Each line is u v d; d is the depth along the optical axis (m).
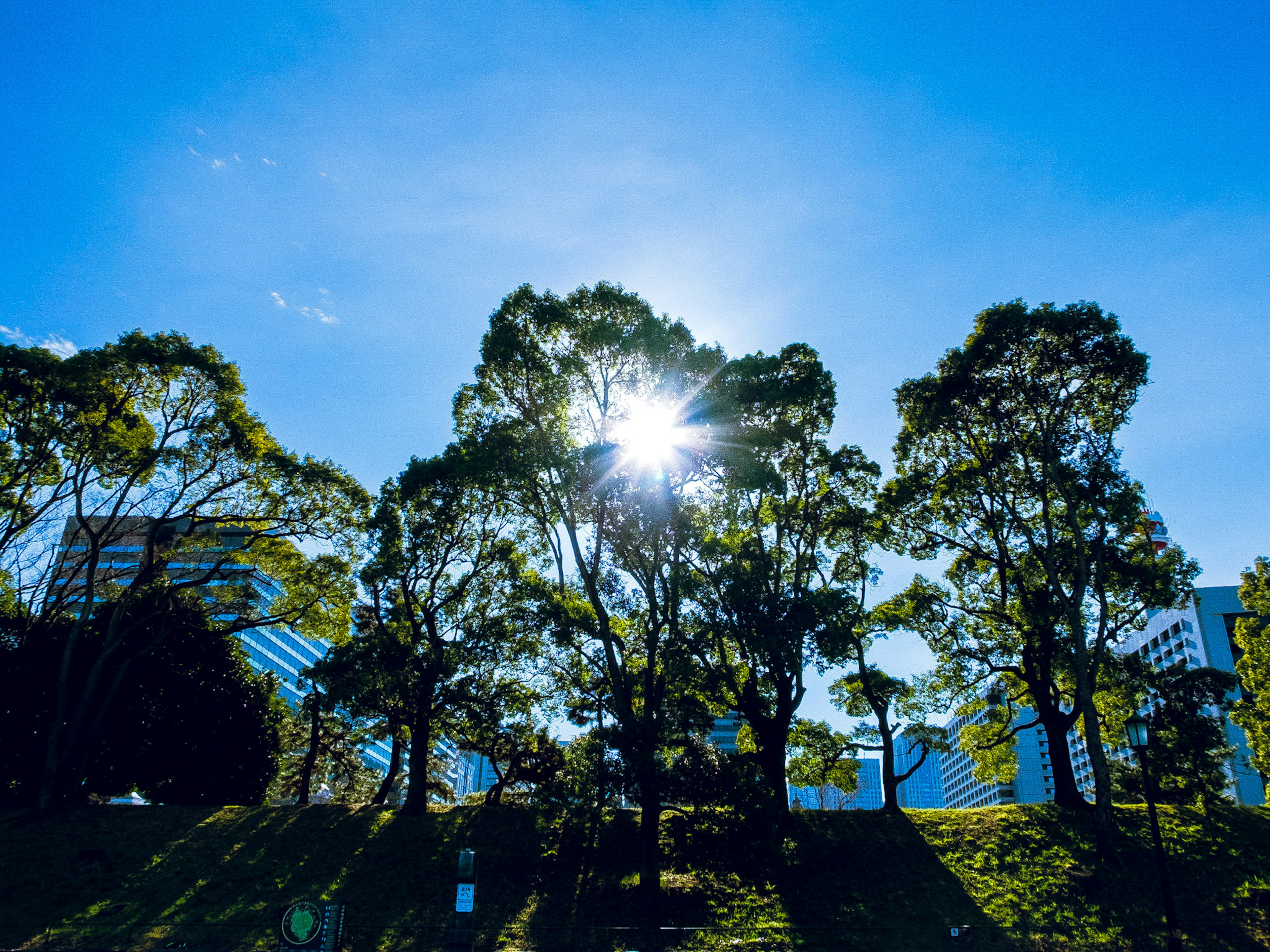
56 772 28.38
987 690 34.47
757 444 26.55
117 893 22.52
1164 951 19.56
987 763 34.12
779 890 24.06
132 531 33.66
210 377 31.70
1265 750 34.75
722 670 29.67
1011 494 32.03
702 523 28.28
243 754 35.72
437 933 20.84
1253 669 34.59
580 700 28.98
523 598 29.58
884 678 32.62
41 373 29.09
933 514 33.00
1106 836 24.61
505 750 34.03
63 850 25.12
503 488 28.03
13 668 31.44
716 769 23.06
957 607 32.56
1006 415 30.17
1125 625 31.28
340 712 35.97
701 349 27.77
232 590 35.97
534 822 29.14
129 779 34.09
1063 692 32.59
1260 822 27.36
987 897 23.16
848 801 50.47
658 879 22.98
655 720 24.03
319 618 36.88
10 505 31.12
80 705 29.36
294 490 33.62
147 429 32.97
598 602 26.34
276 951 19.17
